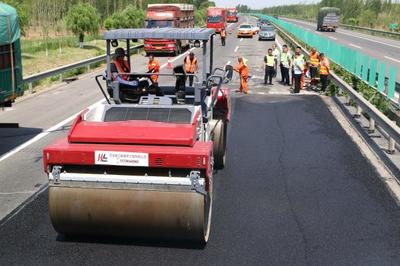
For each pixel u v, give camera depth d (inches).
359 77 690.2
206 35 262.7
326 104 614.2
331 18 2495.1
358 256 219.5
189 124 225.9
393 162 363.6
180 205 208.7
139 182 210.7
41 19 1546.5
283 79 809.5
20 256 218.5
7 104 401.1
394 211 271.0
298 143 419.5
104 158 211.3
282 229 247.4
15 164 359.6
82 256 218.8
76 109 570.9
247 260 215.3
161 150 209.5
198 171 208.7
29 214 266.5
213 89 335.9
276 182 319.0
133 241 233.6
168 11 1314.0
